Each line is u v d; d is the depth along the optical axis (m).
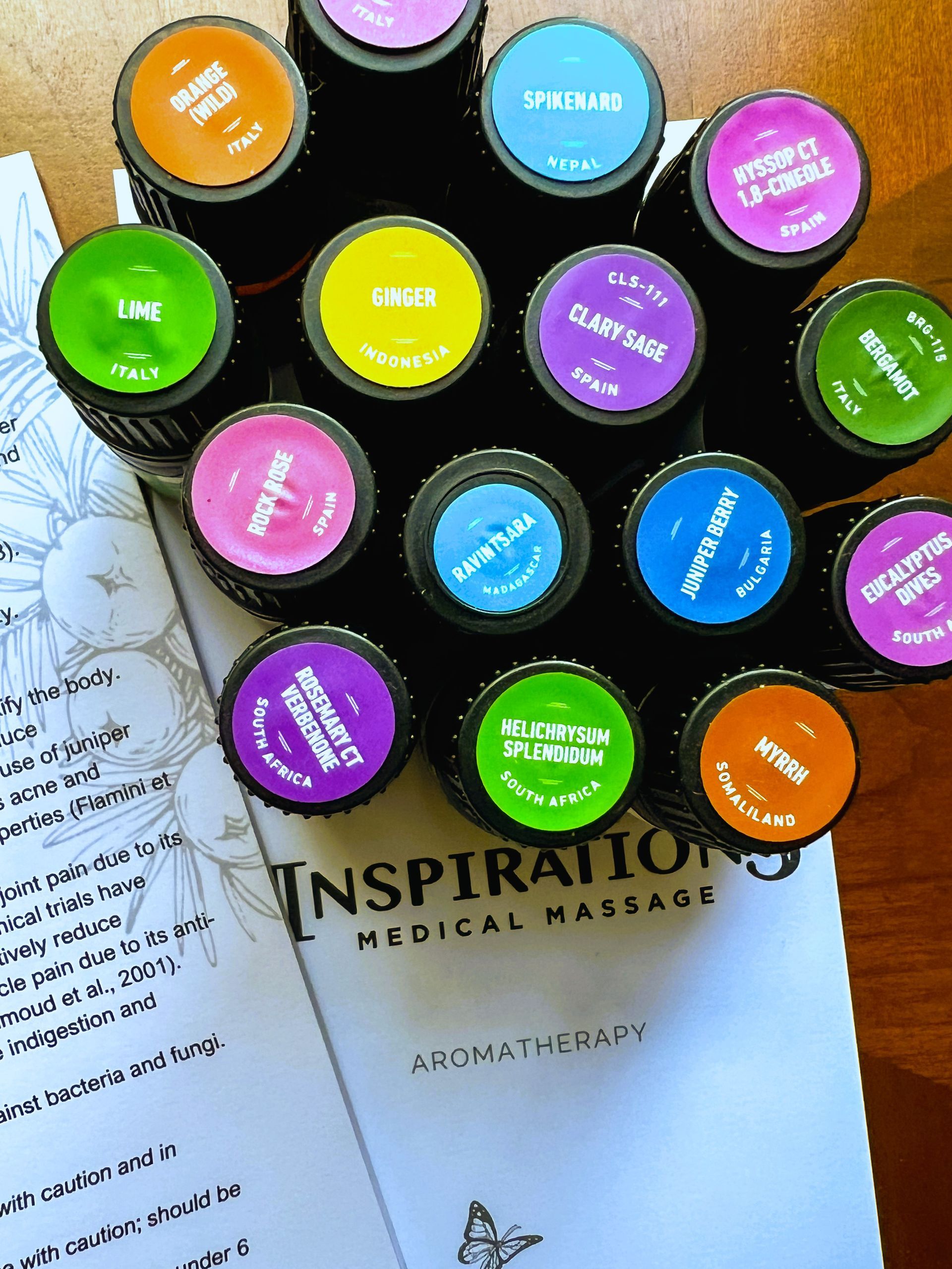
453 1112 0.15
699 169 0.11
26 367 0.15
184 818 0.15
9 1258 0.14
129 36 0.15
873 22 0.16
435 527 0.11
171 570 0.15
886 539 0.12
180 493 0.14
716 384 0.13
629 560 0.12
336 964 0.15
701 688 0.12
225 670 0.15
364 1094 0.15
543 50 0.11
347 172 0.13
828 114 0.12
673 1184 0.15
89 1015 0.14
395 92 0.11
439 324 0.11
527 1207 0.15
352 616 0.12
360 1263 0.14
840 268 0.16
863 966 0.16
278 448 0.11
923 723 0.16
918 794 0.16
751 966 0.15
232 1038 0.15
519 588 0.11
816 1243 0.15
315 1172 0.14
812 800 0.12
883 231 0.16
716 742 0.11
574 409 0.11
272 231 0.12
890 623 0.12
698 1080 0.15
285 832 0.15
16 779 0.14
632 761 0.12
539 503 0.11
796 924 0.16
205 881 0.15
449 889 0.15
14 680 0.14
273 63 0.11
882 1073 0.16
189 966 0.15
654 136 0.11
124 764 0.15
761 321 0.13
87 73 0.15
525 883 0.15
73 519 0.15
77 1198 0.14
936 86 0.16
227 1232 0.14
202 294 0.11
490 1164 0.15
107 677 0.15
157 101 0.11
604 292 0.11
